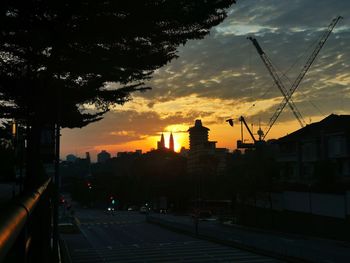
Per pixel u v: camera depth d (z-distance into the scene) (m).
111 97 18.14
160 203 125.94
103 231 74.44
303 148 75.81
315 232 56.84
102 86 18.06
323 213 55.53
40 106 16.06
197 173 120.50
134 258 43.97
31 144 15.36
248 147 115.19
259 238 55.88
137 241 59.56
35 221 6.21
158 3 11.07
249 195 74.12
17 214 2.91
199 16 11.78
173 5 11.30
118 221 96.12
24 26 10.94
